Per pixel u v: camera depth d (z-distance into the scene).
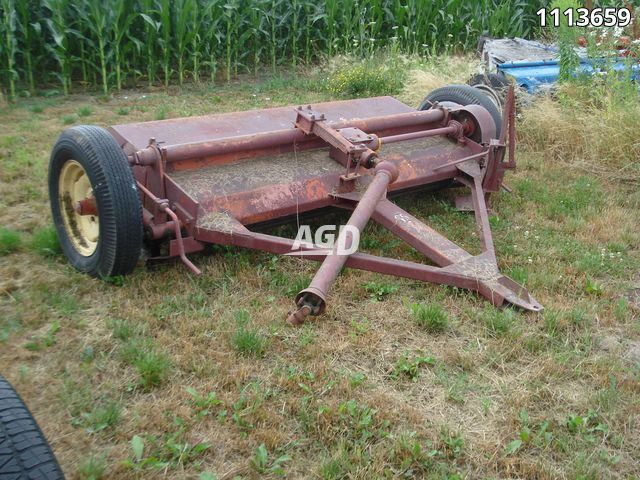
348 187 5.25
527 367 3.95
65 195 4.96
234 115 5.98
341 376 3.77
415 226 4.86
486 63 9.84
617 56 8.96
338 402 3.57
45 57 11.09
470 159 5.90
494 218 6.05
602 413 3.56
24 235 5.36
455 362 3.98
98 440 3.22
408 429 3.40
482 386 3.76
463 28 14.40
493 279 4.55
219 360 3.87
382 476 3.09
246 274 4.84
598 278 5.14
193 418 3.38
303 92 11.44
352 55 12.90
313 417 3.42
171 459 3.14
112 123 9.00
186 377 3.73
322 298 3.77
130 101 10.44
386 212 4.97
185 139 5.40
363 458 3.16
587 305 4.62
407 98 10.02
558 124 8.11
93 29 10.59
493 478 3.13
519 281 4.90
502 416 3.52
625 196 6.94
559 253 5.48
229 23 11.96
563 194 6.82
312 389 3.66
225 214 4.68
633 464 3.26
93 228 4.86
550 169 7.59
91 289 4.57
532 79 8.90
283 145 5.40
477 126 6.16
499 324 4.25
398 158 5.77
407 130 6.14
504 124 5.83
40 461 2.30
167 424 3.33
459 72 10.39
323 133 5.21
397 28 13.34
